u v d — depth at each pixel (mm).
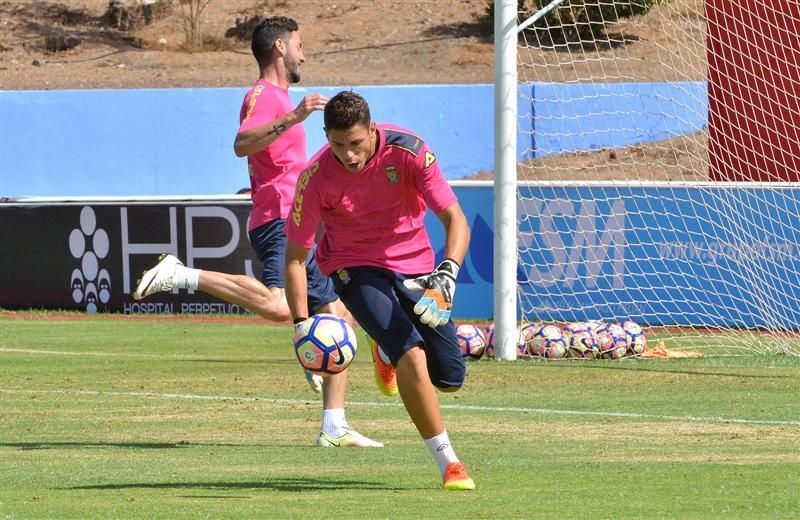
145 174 91125
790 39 55875
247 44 111125
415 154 17031
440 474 18578
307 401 30594
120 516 15086
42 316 55469
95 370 37625
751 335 46219
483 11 112188
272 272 26109
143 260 55719
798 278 47469
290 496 16797
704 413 27641
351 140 16562
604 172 78000
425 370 17062
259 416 27969
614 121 82750
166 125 90812
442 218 17156
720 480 17859
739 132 57562
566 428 25406
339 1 116125
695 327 48812
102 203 56188
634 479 18062
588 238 49719
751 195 48312
